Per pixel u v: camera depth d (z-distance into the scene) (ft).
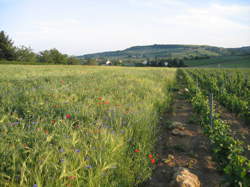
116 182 9.32
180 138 18.02
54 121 14.51
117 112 17.17
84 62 373.81
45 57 278.87
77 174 8.34
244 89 43.01
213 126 18.01
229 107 28.58
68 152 9.66
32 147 10.10
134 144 13.26
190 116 25.23
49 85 29.78
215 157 14.05
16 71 73.56
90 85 31.27
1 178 7.80
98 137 11.91
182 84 60.18
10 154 9.10
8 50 210.38
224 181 10.84
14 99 20.35
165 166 13.23
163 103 27.43
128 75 53.36
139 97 25.58
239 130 21.24
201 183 11.59
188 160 14.17
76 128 13.75
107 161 9.86
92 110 17.25
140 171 11.10
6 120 14.33
